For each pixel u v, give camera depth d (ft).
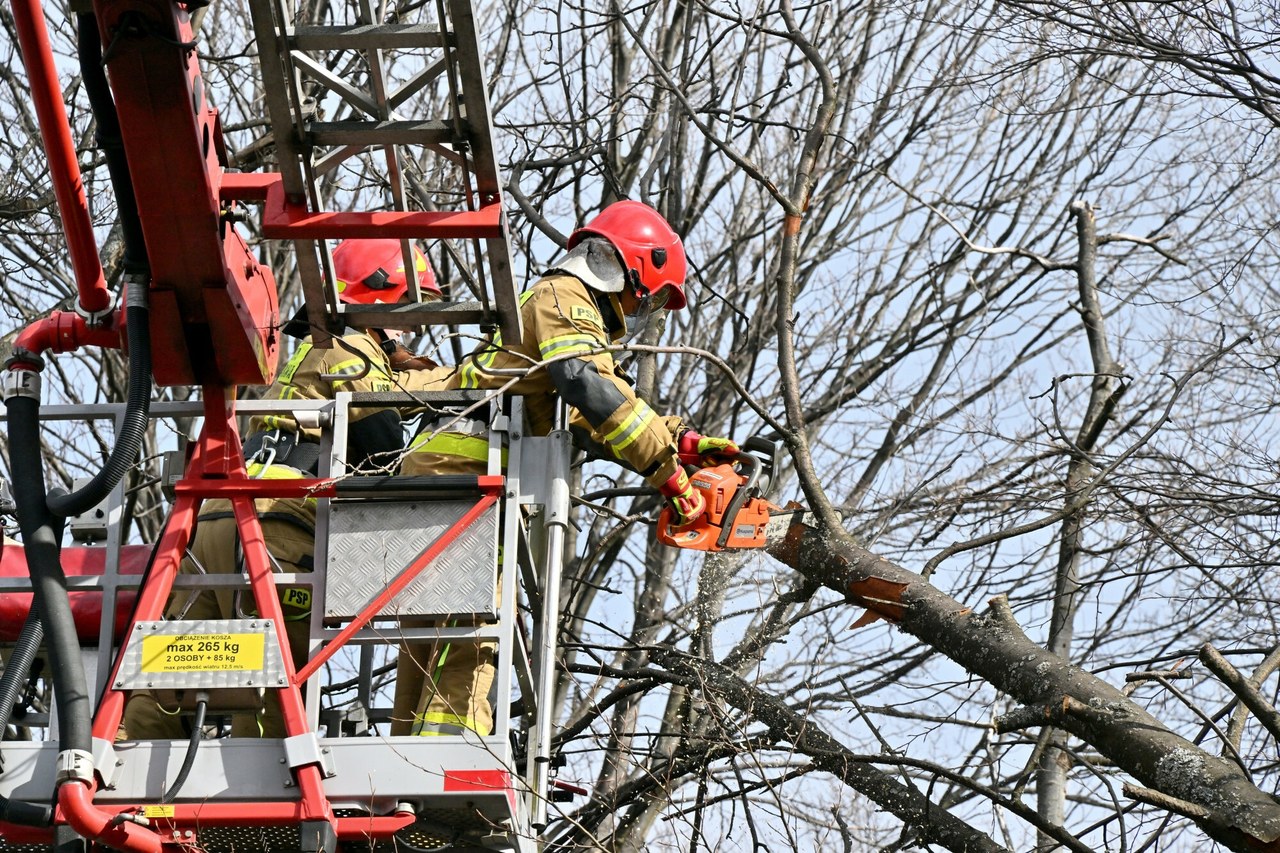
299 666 42.37
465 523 38.37
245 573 38.63
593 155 79.36
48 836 37.09
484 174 38.37
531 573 41.52
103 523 40.40
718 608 59.00
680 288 47.42
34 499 37.81
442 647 40.55
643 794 57.16
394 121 37.45
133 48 33.94
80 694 35.70
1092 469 55.06
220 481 39.34
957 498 57.16
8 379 39.04
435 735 37.58
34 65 34.58
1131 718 43.70
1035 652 46.11
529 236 71.10
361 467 41.81
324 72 36.63
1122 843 44.68
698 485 44.75
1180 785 41.86
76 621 39.14
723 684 52.80
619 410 41.52
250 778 36.14
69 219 37.11
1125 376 52.49
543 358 42.37
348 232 38.17
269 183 38.78
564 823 58.70
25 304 78.13
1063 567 58.44
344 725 42.42
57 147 35.83
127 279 37.99
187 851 35.65
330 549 38.58
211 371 39.91
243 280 39.37
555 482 40.96
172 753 36.47
